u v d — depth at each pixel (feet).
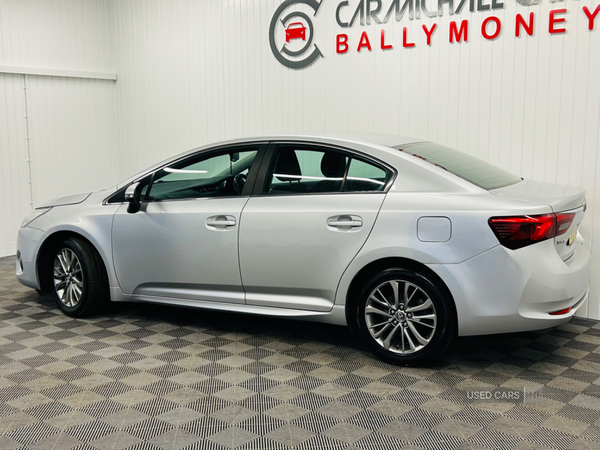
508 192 11.25
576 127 15.03
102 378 11.20
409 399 10.23
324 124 19.72
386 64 18.11
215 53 22.07
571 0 14.75
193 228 13.15
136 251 13.92
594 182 14.92
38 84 23.81
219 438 8.86
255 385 10.86
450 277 10.76
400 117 18.04
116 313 15.49
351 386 10.80
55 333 13.88
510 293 10.52
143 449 8.54
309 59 19.72
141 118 24.90
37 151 24.04
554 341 13.26
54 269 15.35
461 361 12.03
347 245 11.64
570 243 11.57
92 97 25.31
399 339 12.03
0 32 22.65
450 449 8.52
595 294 15.01
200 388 10.73
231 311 13.10
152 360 12.14
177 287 13.71
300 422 9.37
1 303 16.47
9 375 11.35
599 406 9.95
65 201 15.64
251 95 21.36
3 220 23.47
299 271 12.17
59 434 9.01
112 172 26.25
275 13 20.29
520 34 15.62
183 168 13.76
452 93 16.97
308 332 13.91
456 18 16.63
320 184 12.22
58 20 24.03
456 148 17.07
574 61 14.88
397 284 11.44
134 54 24.64
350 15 18.66
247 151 13.16
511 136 16.07
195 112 23.00
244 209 12.64
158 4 23.47
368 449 8.52
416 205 11.14
